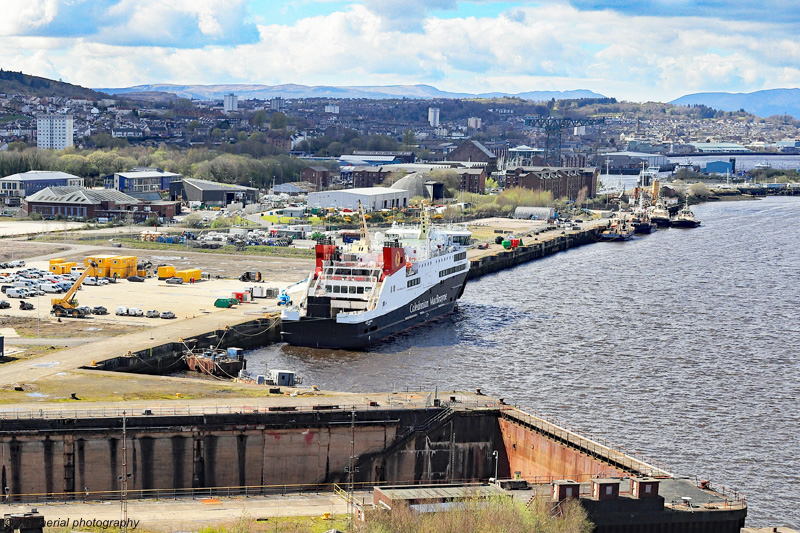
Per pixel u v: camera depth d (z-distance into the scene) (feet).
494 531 331.36
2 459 445.78
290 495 431.43
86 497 453.99
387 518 344.49
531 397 607.78
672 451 516.32
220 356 654.94
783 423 569.23
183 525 370.53
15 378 551.18
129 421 457.68
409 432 496.23
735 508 368.89
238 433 470.39
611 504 359.66
